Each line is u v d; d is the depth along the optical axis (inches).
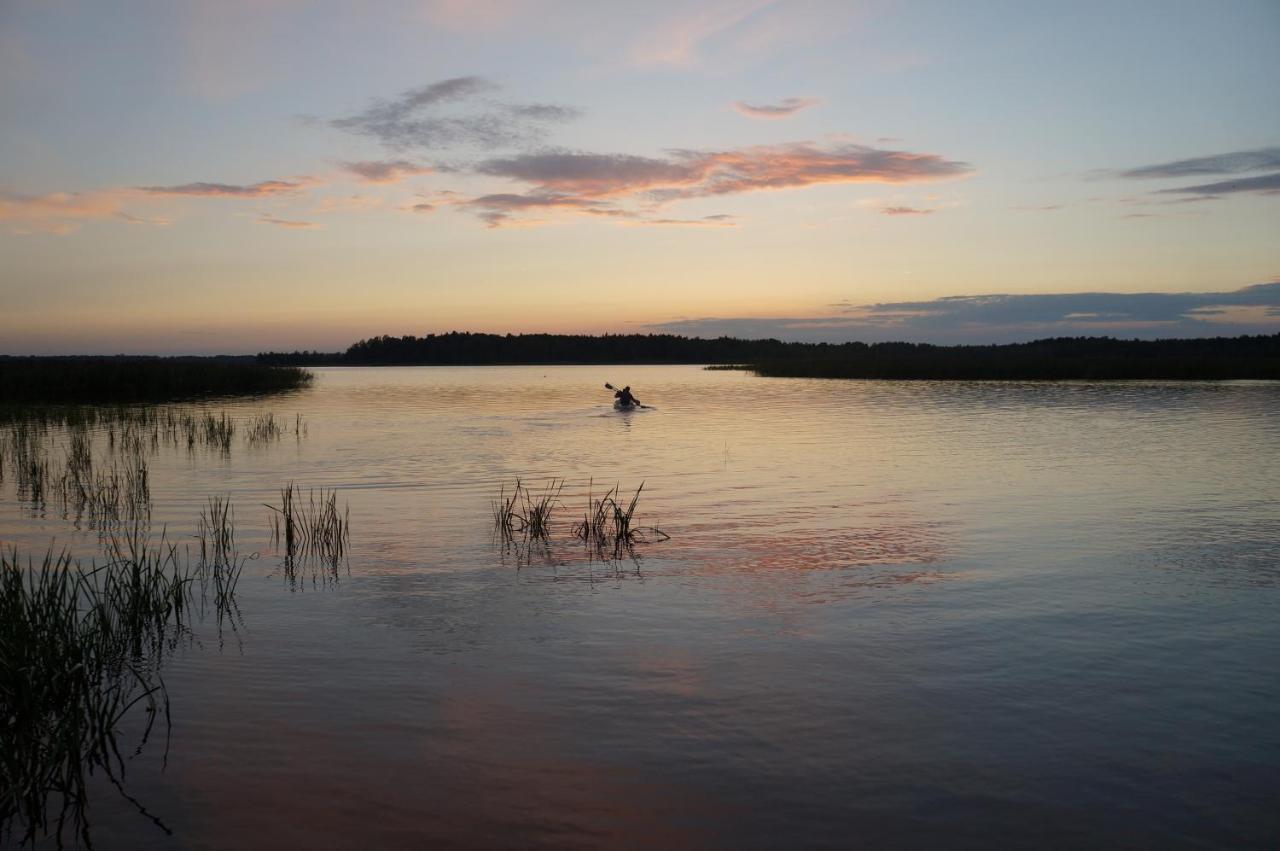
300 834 204.7
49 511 579.5
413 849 198.7
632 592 391.5
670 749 244.5
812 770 233.1
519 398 1875.0
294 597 383.9
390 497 636.7
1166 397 1727.4
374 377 3508.9
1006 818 211.2
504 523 536.1
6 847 197.6
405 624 347.9
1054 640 328.5
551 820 210.2
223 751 243.0
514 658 311.1
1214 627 342.6
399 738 250.8
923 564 440.5
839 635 334.3
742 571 427.2
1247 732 253.9
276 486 681.0
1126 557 453.7
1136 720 261.7
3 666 255.6
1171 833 205.5
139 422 1178.6
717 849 199.3
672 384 2529.5
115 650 317.1
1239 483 689.0
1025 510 581.3
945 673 296.8
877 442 983.0
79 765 227.6
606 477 732.0
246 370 2190.0
